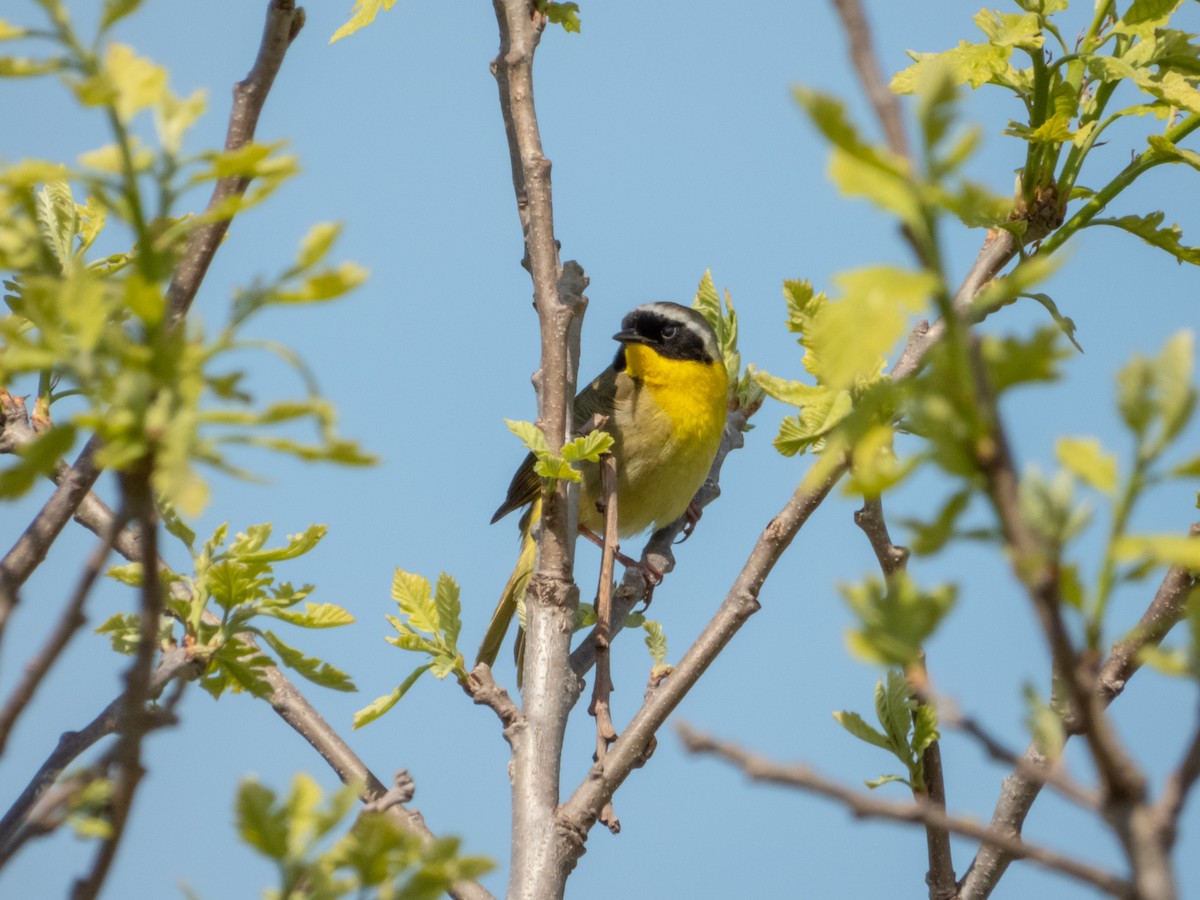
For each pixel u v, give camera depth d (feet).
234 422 10.68
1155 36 26.22
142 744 11.50
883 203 8.43
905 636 10.21
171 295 16.46
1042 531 9.00
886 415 14.38
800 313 19.44
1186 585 20.08
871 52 9.55
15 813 17.21
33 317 11.48
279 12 19.58
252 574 19.89
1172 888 8.58
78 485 18.63
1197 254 26.43
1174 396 9.25
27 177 11.16
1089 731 8.84
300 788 13.21
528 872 23.84
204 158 11.38
